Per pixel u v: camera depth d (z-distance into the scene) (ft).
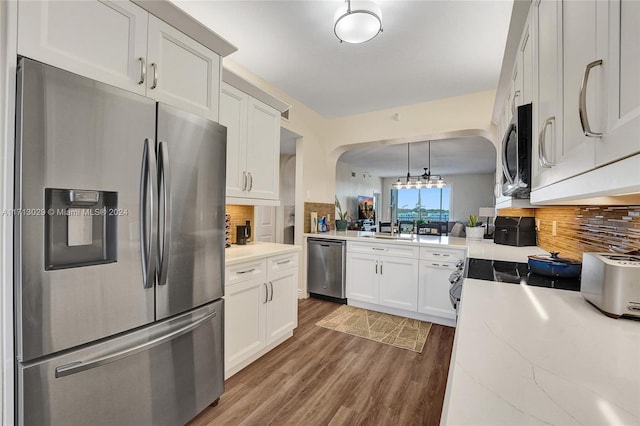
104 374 3.89
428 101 11.66
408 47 7.80
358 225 25.31
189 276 4.91
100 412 3.84
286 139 14.01
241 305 6.79
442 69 9.01
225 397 6.01
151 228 4.22
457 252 9.61
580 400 1.67
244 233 9.17
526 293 4.01
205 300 5.25
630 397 1.70
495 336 2.58
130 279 4.07
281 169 19.81
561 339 2.51
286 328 8.42
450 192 32.68
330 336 8.96
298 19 6.72
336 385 6.45
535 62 4.08
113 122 3.87
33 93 3.19
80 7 3.74
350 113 13.30
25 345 3.19
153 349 4.45
